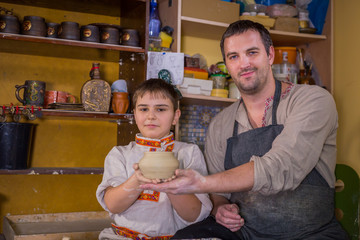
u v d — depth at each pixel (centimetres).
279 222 149
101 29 221
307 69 287
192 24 249
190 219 154
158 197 157
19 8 233
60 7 239
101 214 239
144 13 221
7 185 230
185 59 243
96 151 251
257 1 280
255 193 154
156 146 158
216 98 243
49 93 216
